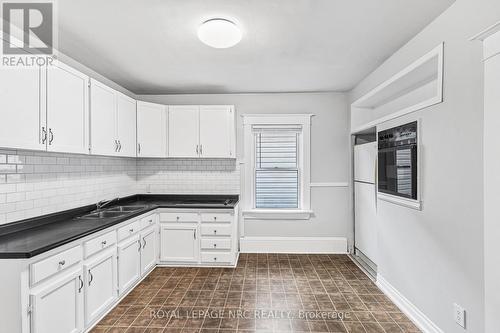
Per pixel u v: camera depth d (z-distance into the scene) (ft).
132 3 6.15
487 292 5.22
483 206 5.33
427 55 7.11
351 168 13.46
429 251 7.02
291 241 13.62
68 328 6.29
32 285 5.37
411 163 7.68
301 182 13.93
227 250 11.57
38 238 6.17
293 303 8.61
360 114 13.01
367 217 11.71
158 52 8.86
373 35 7.77
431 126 6.93
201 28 7.06
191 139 12.79
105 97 9.34
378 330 7.22
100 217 9.18
